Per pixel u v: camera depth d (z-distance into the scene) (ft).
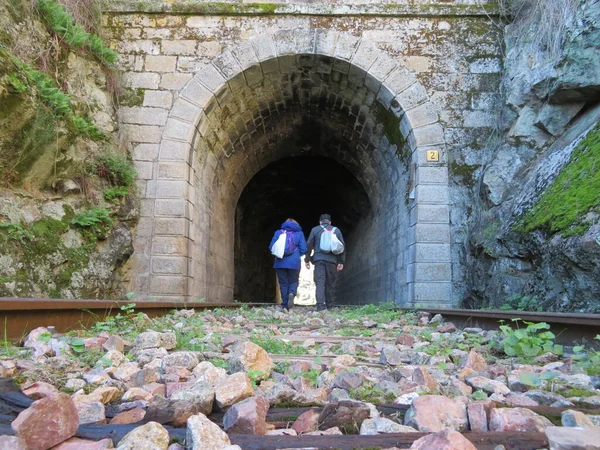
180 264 26.45
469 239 25.88
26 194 20.40
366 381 7.18
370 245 45.14
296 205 68.33
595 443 3.62
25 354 8.39
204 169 31.07
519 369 8.34
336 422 5.08
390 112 29.45
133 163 27.25
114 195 25.20
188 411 5.14
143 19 28.32
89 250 22.75
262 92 31.55
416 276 26.43
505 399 6.20
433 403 5.16
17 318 10.43
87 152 24.09
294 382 6.97
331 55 27.99
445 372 8.32
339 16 28.22
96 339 9.92
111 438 4.55
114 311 15.61
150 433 4.24
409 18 28.25
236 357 7.79
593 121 21.74
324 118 36.96
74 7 25.25
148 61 28.07
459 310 17.92
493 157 26.27
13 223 18.92
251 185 56.90
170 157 27.35
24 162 20.07
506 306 20.38
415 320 19.45
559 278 17.34
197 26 28.32
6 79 18.16
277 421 5.35
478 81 27.84
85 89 25.23
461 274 26.48
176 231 26.73
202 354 9.23
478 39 28.04
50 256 20.35
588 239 15.42
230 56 28.07
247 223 61.98
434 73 27.94
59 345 8.88
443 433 3.93
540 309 18.24
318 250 28.50
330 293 34.19
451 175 27.37
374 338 13.97
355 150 39.47
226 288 39.96
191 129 27.58
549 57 24.06
